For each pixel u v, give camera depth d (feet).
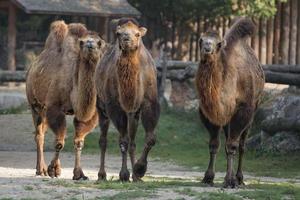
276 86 211.41
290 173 134.82
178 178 118.52
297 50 278.26
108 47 110.83
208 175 105.70
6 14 300.61
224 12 259.19
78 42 108.99
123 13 263.49
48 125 114.93
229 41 102.89
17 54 274.98
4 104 204.95
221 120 100.53
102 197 90.43
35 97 121.29
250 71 104.17
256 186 105.70
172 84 204.33
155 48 280.10
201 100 99.25
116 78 103.30
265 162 149.59
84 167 139.95
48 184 101.55
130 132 107.34
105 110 109.60
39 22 297.94
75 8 259.39
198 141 180.04
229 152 103.19
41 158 122.01
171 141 178.40
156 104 106.93
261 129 163.02
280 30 277.23
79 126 110.73
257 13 258.57
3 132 180.86
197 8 262.47
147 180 110.83
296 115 156.97
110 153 165.68
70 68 112.27
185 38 278.46
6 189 96.73
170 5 272.92
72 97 110.32
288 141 156.97
